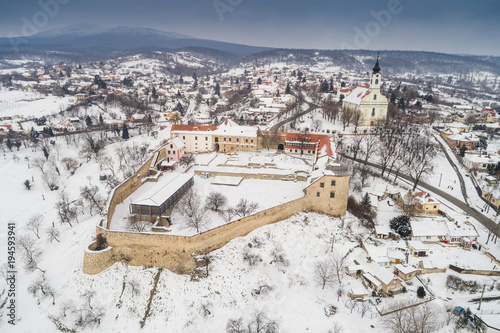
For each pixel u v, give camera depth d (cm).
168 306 8250
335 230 10612
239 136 16588
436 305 8125
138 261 9150
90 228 10944
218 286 8562
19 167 18462
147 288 8606
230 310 8144
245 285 8625
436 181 14600
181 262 8931
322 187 11050
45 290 8719
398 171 14888
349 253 9788
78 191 15538
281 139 16962
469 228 10475
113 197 10556
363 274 8950
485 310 7938
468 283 8706
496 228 10856
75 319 8006
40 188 16388
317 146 15362
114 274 8888
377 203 12294
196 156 16125
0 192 15925
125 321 8019
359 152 17000
